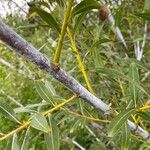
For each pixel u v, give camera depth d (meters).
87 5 0.35
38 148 1.02
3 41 0.31
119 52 0.95
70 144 1.16
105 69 0.45
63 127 1.04
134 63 0.46
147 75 0.85
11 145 0.37
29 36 1.14
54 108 0.40
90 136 1.28
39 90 0.43
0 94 1.30
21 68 1.00
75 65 0.84
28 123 0.38
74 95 0.41
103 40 0.52
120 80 0.62
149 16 0.40
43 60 0.34
